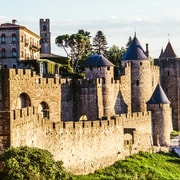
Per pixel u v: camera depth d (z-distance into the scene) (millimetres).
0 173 61812
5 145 66438
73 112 124625
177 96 173000
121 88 139250
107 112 129000
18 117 69375
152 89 162375
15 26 185125
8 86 97750
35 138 76938
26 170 61625
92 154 94500
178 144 134625
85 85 125312
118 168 99875
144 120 124125
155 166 108375
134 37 149250
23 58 186750
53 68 168500
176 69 173000
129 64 144250
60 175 67375
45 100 111500
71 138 88250
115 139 103000
